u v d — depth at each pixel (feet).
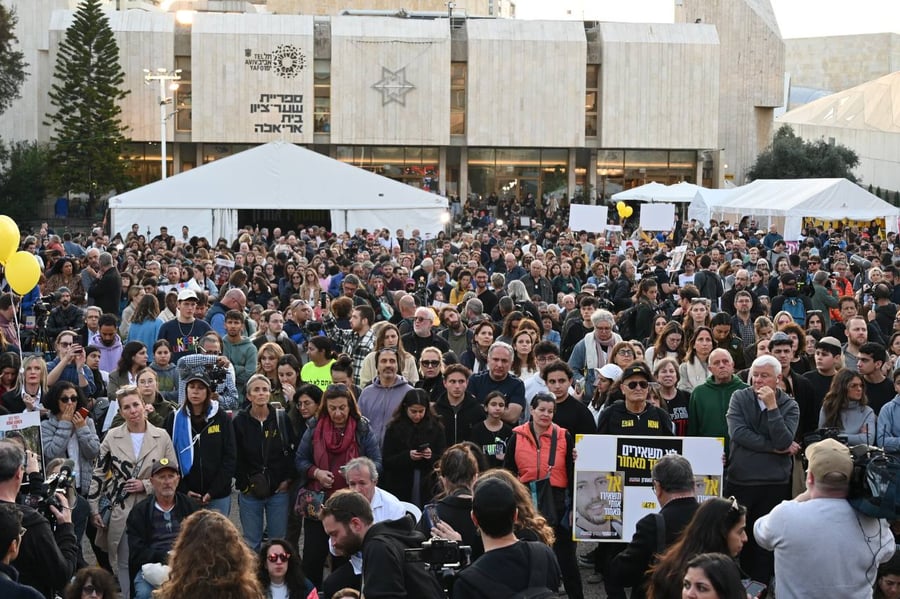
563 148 251.39
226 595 18.06
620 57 247.29
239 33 236.84
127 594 31.09
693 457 30.09
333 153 246.27
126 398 31.55
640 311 55.57
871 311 55.36
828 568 20.40
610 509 29.96
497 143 245.45
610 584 22.76
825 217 125.80
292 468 33.50
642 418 32.32
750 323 50.06
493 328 45.55
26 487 25.11
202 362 34.40
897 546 23.63
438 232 114.42
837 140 297.12
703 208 153.38
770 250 108.06
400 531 21.61
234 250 105.40
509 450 31.17
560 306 65.51
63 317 53.47
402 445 32.30
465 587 18.57
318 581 31.30
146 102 234.79
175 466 28.96
